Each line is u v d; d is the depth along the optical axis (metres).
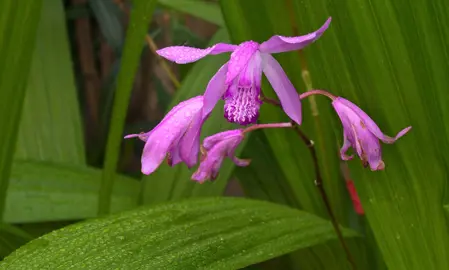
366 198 0.36
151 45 0.53
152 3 0.35
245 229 0.35
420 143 0.35
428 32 0.34
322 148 0.40
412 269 0.35
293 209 0.37
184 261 0.33
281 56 0.38
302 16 0.35
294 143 0.40
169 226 0.34
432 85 0.34
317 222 0.37
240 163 0.35
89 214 0.43
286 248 0.35
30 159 0.46
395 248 0.36
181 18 0.58
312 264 0.43
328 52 0.35
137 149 0.64
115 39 0.57
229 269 0.33
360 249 0.42
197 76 0.44
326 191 0.41
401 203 0.35
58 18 0.51
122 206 0.44
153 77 0.57
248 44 0.30
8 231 0.40
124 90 0.37
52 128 0.49
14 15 0.36
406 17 0.34
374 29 0.34
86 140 0.62
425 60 0.34
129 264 0.32
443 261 0.35
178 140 0.32
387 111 0.35
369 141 0.32
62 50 0.51
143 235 0.34
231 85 0.30
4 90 0.37
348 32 0.34
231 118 0.31
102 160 0.60
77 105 0.50
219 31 0.46
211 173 0.34
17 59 0.37
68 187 0.45
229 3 0.37
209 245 0.34
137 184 0.46
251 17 0.37
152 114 0.64
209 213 0.36
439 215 0.35
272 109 0.39
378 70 0.34
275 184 0.45
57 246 0.33
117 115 0.38
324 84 0.35
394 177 0.35
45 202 0.44
